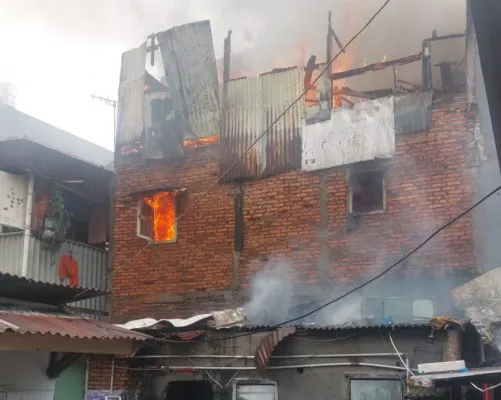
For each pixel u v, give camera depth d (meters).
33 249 13.17
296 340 10.15
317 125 12.16
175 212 13.20
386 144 11.48
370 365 9.57
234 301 12.19
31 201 13.33
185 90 13.52
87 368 11.59
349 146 11.77
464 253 10.60
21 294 9.61
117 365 11.43
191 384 12.27
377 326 9.37
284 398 10.07
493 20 4.18
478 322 9.06
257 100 12.87
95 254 14.83
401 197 11.26
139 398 11.15
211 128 13.18
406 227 11.11
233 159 12.82
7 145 13.02
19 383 9.63
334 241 11.64
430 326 9.04
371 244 11.34
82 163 14.27
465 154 10.91
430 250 10.84
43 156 13.59
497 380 7.68
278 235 12.12
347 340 9.85
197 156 13.24
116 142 14.12
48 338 8.77
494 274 9.30
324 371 9.92
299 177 12.17
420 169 11.19
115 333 9.50
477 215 10.66
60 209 13.85
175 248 13.05
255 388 10.38
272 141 12.52
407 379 8.98
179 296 12.75
